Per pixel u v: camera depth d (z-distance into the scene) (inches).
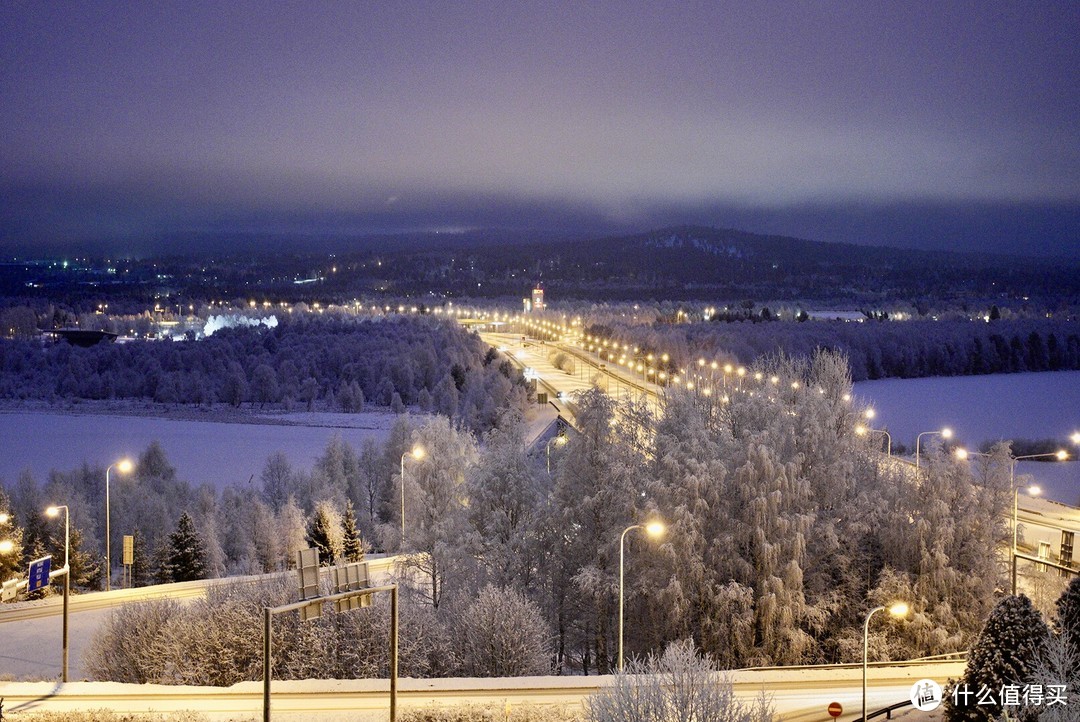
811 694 1822.1
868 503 2472.9
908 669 2015.3
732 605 2255.2
